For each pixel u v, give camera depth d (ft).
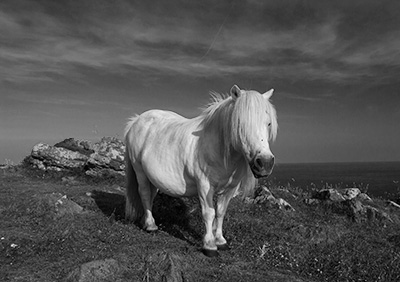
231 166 12.57
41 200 18.06
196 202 20.97
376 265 12.72
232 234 15.69
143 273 10.40
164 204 20.24
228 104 12.37
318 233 15.58
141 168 16.40
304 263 13.00
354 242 15.28
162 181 14.33
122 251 12.78
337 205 20.94
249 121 11.09
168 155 14.10
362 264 12.82
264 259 13.12
